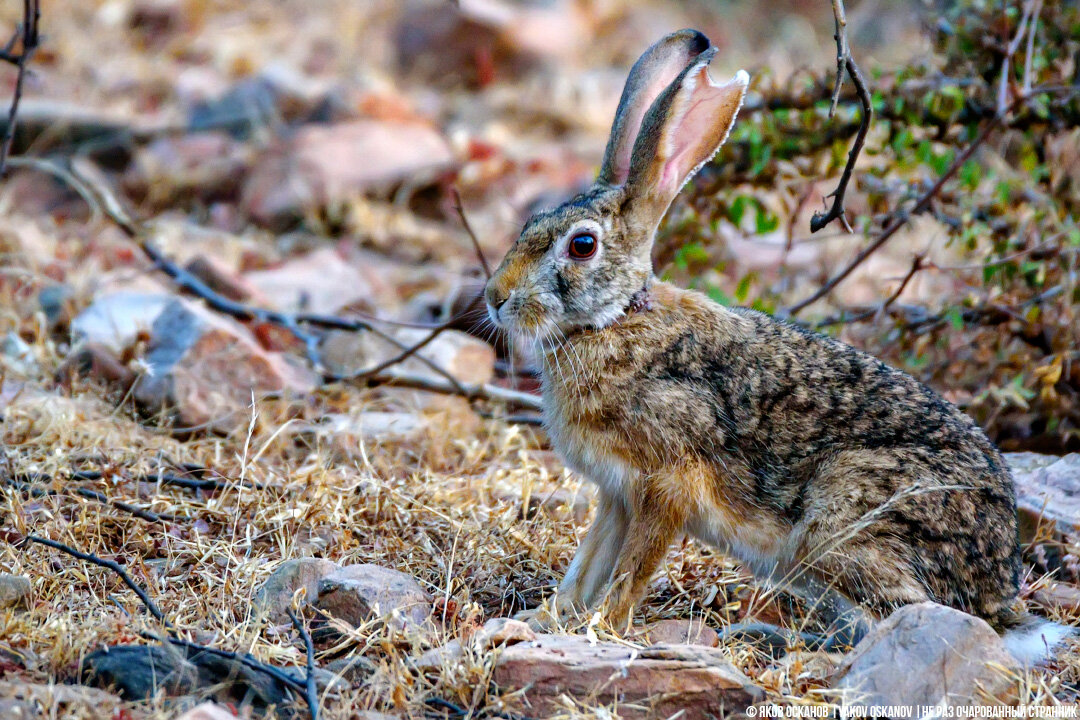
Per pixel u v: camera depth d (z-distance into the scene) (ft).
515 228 57.62
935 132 41.91
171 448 34.99
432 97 75.56
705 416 27.99
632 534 28.25
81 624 24.53
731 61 76.07
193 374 37.73
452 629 25.90
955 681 22.97
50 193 56.39
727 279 49.80
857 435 27.55
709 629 26.81
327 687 22.82
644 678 23.02
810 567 27.09
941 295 44.55
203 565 28.35
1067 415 37.96
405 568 29.35
